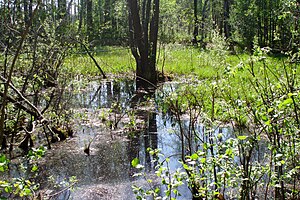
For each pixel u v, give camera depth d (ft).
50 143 28.58
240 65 14.98
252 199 14.37
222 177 13.94
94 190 20.36
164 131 31.01
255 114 15.35
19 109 25.55
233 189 17.28
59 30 37.60
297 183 16.81
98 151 26.99
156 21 57.21
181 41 107.34
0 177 21.71
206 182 13.83
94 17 114.62
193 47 93.25
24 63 27.91
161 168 11.72
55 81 32.09
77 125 33.83
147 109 39.65
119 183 21.40
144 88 53.88
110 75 65.62
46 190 20.22
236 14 97.86
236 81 28.37
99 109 39.91
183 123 31.94
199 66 64.23
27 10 24.85
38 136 30.01
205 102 25.52
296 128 14.01
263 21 88.79
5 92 11.47
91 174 22.77
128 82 59.88
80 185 21.16
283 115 14.29
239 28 93.15
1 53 23.95
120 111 38.88
